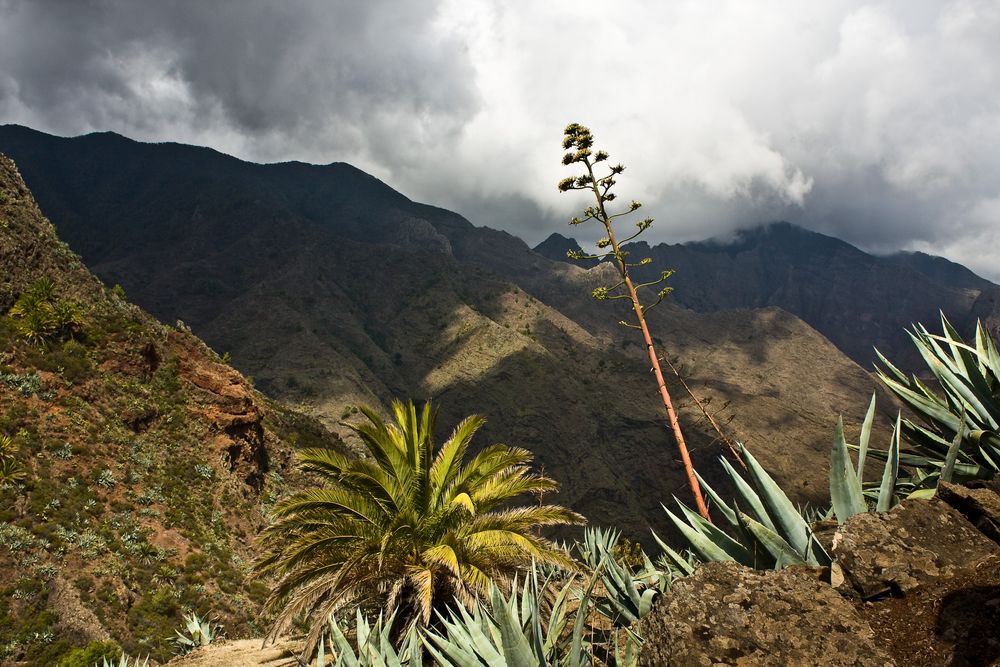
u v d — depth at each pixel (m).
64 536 29.31
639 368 186.12
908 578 1.93
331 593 8.58
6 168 50.75
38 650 23.64
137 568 30.48
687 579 2.09
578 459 149.12
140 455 38.84
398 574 9.08
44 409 35.88
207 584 32.44
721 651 1.82
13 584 25.52
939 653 1.68
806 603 1.91
